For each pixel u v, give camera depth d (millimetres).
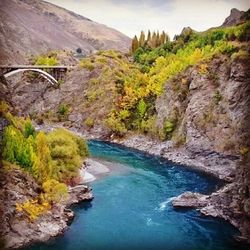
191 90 64938
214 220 35469
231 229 33812
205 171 53500
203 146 58125
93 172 50344
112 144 72750
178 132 64438
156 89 75375
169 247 30875
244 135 51719
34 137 43062
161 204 39562
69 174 44062
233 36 72875
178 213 37219
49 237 31578
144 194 42688
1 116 40406
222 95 59688
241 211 34750
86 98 87438
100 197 41219
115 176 49656
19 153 36250
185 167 55938
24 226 31500
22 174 34938
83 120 83875
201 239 32156
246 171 35375
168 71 75250
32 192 34688
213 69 63344
